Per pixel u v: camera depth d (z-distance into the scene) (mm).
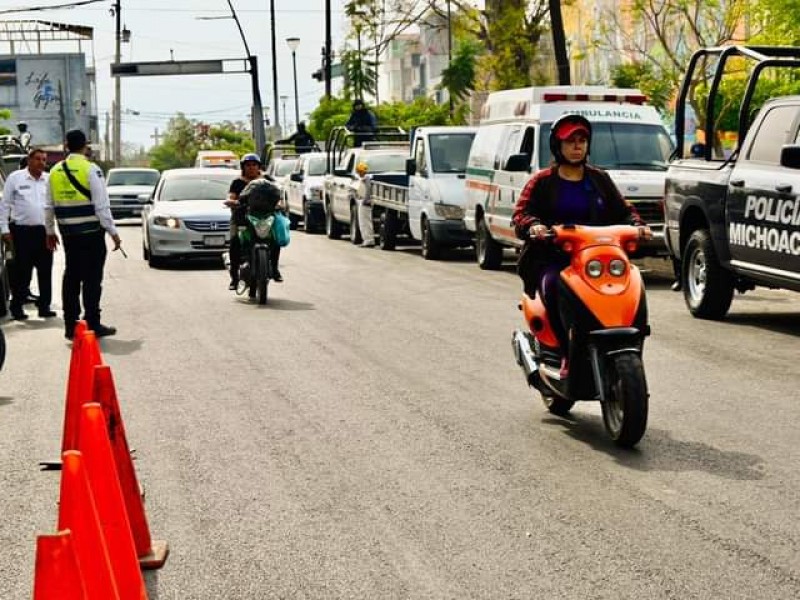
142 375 12609
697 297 16219
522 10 36938
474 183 24797
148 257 26984
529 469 8570
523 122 22625
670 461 8711
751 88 15672
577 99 22469
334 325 16031
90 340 7832
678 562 6586
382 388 11617
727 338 14344
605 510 7555
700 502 7684
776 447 9070
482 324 15883
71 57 111938
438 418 10273
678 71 33594
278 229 18891
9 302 19344
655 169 21688
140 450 9391
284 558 6832
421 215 27312
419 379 12039
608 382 9039
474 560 6707
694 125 34125
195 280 23062
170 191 27141
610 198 9523
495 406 10711
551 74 46000
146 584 6492
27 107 111688
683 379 11789
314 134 58188
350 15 40625
